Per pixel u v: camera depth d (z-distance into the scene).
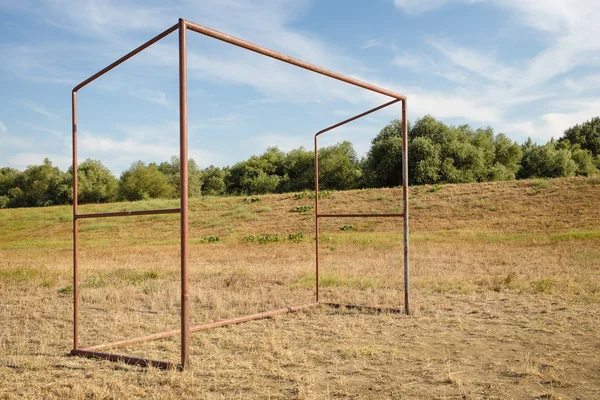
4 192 80.75
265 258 17.28
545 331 6.21
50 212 44.03
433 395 4.03
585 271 11.50
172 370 4.77
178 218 36.56
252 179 82.38
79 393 4.17
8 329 6.94
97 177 72.31
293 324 7.00
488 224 26.64
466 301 8.44
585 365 4.79
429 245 19.69
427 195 34.78
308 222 31.67
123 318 7.62
